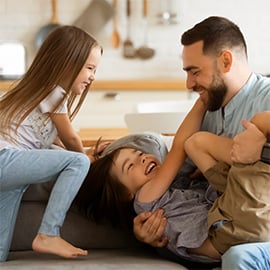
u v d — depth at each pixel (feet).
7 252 6.49
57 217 6.23
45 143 7.35
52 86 7.09
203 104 6.97
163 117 9.47
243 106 6.63
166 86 16.55
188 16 17.46
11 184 6.46
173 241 6.34
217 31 6.55
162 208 6.53
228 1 17.46
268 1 17.44
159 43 17.47
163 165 6.70
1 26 17.19
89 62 7.40
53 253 6.22
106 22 17.31
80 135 10.03
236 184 5.88
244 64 6.68
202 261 6.35
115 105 16.60
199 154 6.45
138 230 6.42
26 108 6.95
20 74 16.47
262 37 17.56
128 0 17.29
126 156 6.97
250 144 5.76
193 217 6.34
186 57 6.68
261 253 5.46
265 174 5.76
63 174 6.37
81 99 7.80
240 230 5.78
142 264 6.03
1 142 6.72
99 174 6.99
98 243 7.19
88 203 7.07
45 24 17.21
